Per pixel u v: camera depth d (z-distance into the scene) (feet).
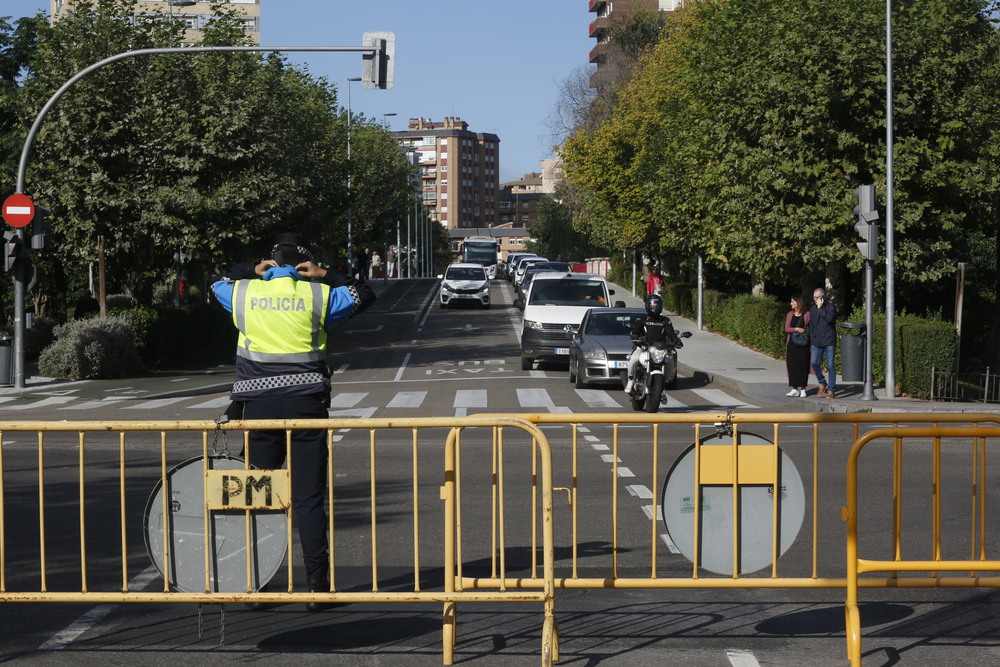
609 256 269.85
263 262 22.12
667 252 155.43
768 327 96.78
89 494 33.96
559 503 32.37
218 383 78.02
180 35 106.83
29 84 100.07
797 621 20.70
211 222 99.60
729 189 90.74
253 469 19.07
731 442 19.79
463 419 18.84
